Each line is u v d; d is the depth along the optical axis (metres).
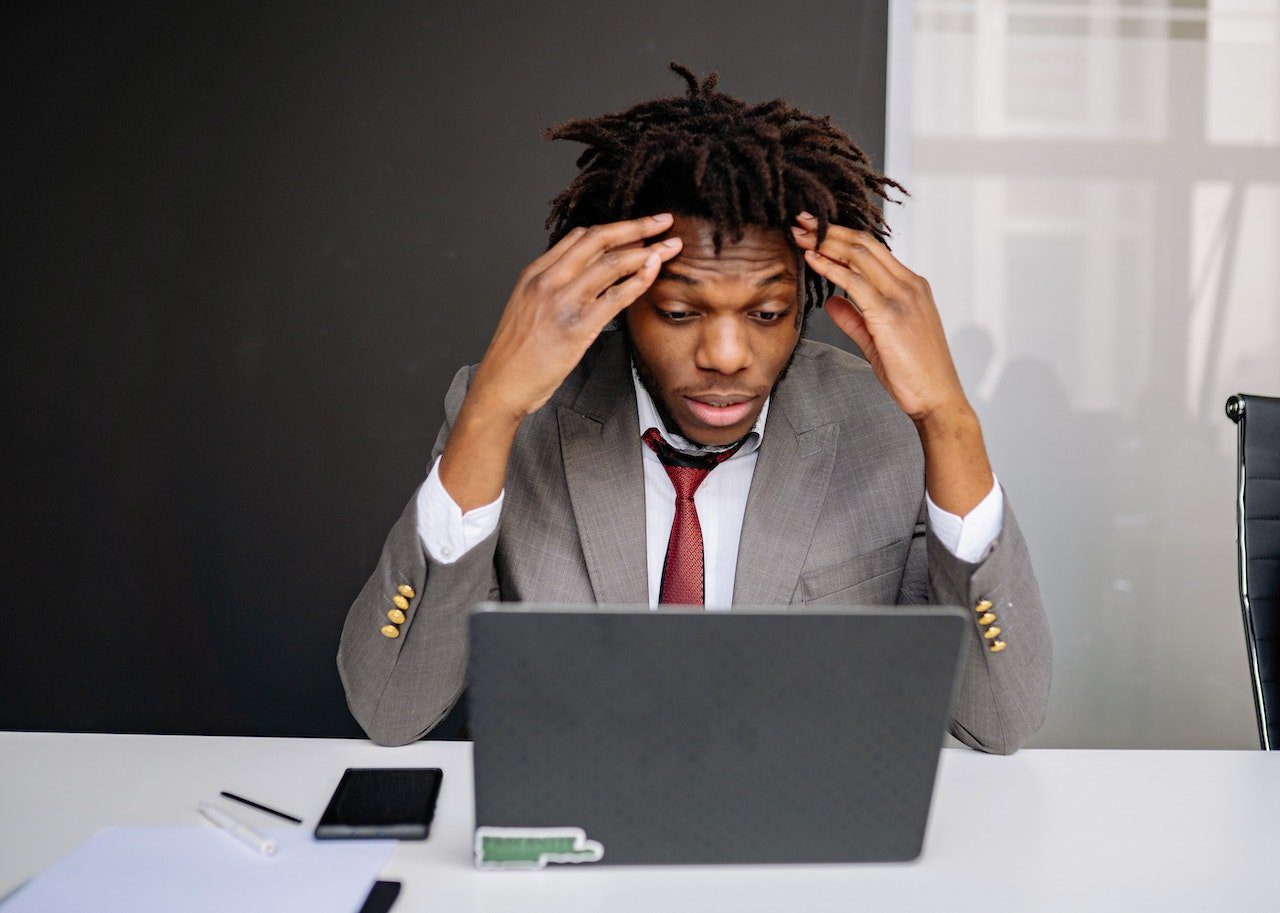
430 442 2.27
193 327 2.26
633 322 1.22
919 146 2.22
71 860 0.81
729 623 0.76
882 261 1.17
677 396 1.20
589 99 2.23
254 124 2.23
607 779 0.79
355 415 2.27
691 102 1.26
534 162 2.23
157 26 2.22
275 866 0.81
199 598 2.30
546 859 0.80
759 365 1.17
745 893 0.78
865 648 0.77
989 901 0.78
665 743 0.78
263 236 2.25
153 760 1.05
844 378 1.46
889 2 2.20
